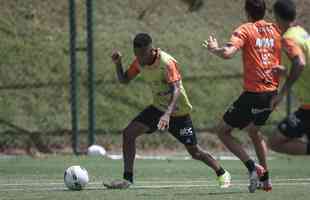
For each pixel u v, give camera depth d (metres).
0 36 57.47
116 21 61.19
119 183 32.06
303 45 27.22
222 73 59.12
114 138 52.97
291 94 54.41
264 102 30.42
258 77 30.39
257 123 30.92
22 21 59.41
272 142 27.77
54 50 57.53
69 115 53.72
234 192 30.59
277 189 32.06
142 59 31.09
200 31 61.78
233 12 63.22
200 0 63.78
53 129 52.31
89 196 28.73
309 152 27.52
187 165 44.91
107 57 57.59
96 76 56.22
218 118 55.84
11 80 54.91
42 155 49.88
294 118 27.41
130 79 33.00
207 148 53.75
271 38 30.67
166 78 30.95
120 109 54.91
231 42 29.77
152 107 32.09
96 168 42.31
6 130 51.38
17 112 52.88
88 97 51.72
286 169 43.62
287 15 27.94
